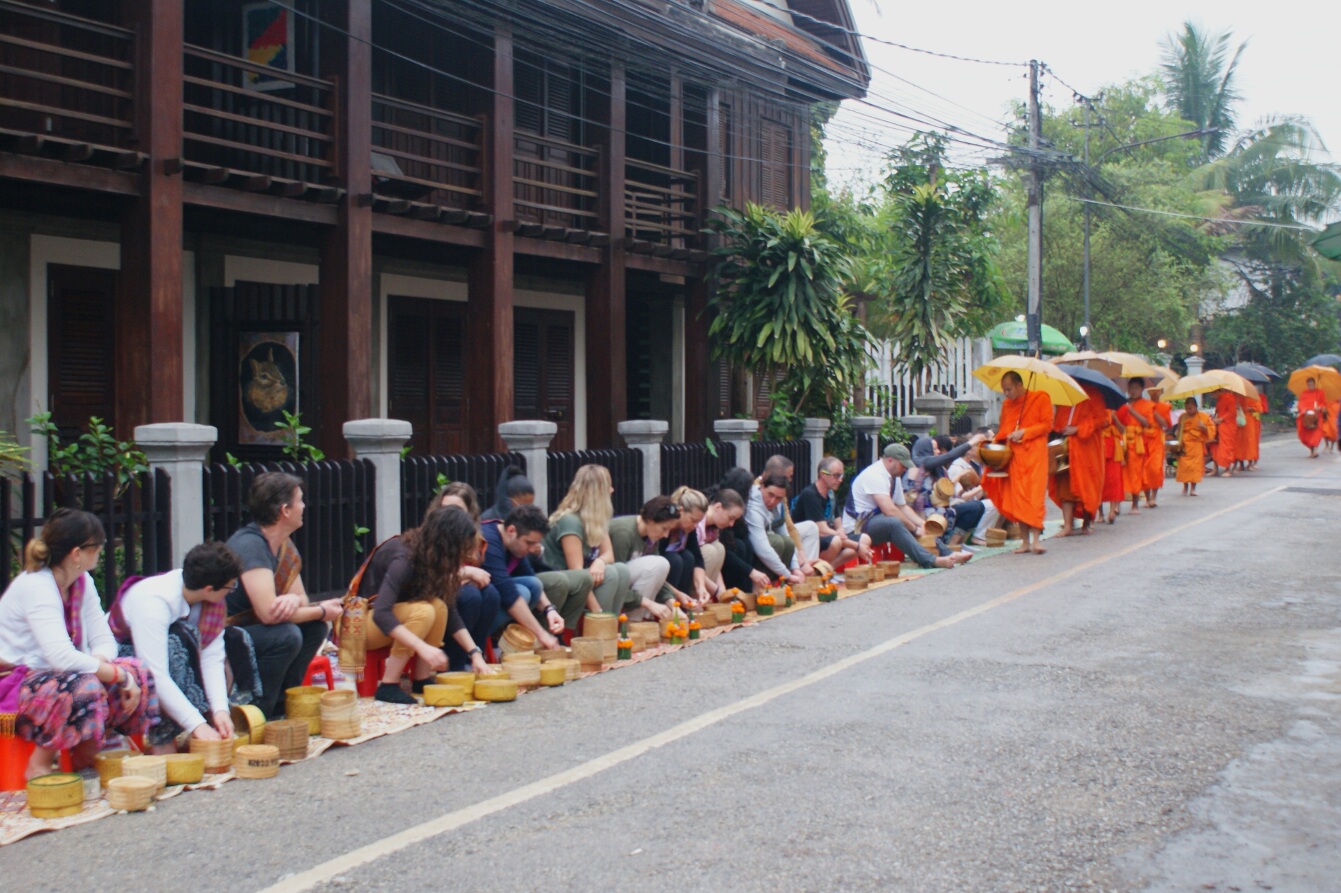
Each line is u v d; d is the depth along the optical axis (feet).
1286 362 146.92
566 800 16.97
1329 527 50.03
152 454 27.81
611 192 49.44
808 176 64.54
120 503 29.12
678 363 62.59
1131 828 15.72
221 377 40.27
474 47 49.03
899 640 27.94
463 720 21.45
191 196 34.73
